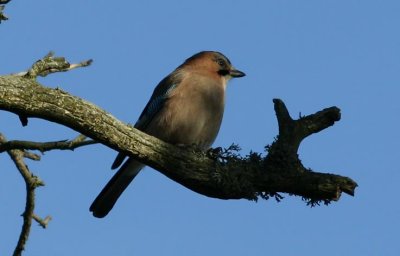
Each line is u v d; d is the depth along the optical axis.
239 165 10.52
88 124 9.41
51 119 9.22
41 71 9.59
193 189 10.48
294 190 10.28
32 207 11.93
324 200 10.24
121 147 9.82
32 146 10.27
